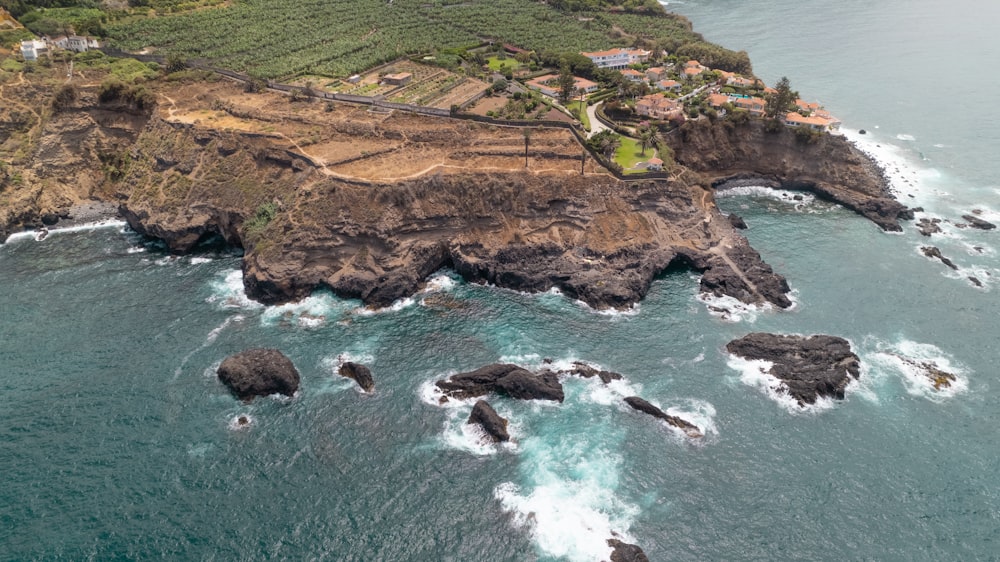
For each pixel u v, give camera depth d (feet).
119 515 288.30
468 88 618.85
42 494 297.12
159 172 526.98
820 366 369.09
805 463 316.81
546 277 450.30
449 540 281.54
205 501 295.69
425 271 456.86
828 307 426.92
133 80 592.60
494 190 467.52
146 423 335.88
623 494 302.25
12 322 411.13
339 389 360.28
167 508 291.99
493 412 339.36
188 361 378.94
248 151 506.89
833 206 560.61
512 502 298.35
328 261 451.94
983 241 501.97
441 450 324.19
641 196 482.69
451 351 390.21
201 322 414.21
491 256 456.45
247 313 424.46
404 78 623.77
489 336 403.34
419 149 507.71
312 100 577.84
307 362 380.17
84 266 476.95
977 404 348.59
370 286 433.89
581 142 508.53
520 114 554.05
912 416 341.82
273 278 434.30
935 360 379.76
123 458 315.99
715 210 520.01
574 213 471.21
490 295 444.96
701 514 292.61
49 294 441.68
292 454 320.50
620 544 277.03
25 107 564.30
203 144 522.47
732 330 407.23
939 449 322.96
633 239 466.70
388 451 323.16
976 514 290.35
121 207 535.19
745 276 449.89
